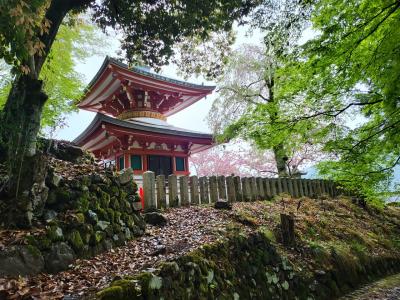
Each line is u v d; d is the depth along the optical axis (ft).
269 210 27.43
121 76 44.24
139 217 18.95
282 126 21.20
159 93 50.98
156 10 24.77
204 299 13.24
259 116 23.03
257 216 24.80
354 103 18.74
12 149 13.89
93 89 49.42
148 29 26.27
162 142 49.11
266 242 19.76
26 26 11.05
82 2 18.75
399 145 16.57
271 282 17.53
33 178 13.73
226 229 19.48
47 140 20.36
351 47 15.89
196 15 24.64
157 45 27.86
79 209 15.05
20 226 12.76
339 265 22.03
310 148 57.16
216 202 25.26
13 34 10.94
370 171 20.04
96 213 15.90
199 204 26.32
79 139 47.55
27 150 14.10
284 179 35.96
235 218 22.57
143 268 12.63
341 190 43.39
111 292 9.84
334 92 18.88
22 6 10.85
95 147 51.75
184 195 25.77
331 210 33.88
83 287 10.85
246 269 16.90
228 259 16.42
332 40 16.11
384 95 14.56
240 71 50.55
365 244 27.84
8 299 9.26
